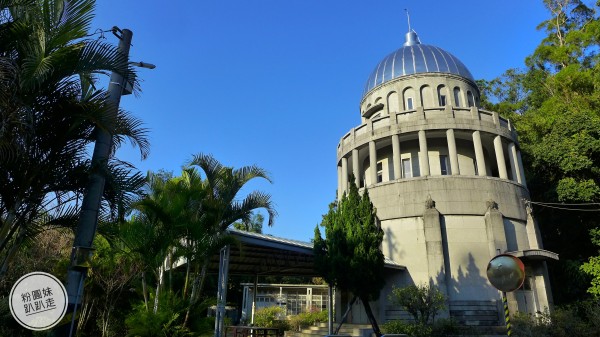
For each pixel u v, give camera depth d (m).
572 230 26.97
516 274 10.97
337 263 17.31
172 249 15.12
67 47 7.29
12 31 7.23
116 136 8.45
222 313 14.98
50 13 7.18
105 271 18.19
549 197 26.67
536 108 40.22
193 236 13.80
